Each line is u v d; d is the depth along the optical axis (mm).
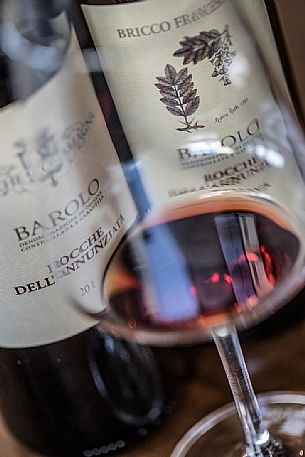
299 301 634
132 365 614
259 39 545
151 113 544
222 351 587
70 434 618
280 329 647
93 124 531
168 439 630
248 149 553
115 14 528
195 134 547
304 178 566
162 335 553
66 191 521
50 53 522
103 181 538
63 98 515
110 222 544
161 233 551
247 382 599
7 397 617
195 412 643
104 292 550
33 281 543
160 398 632
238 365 591
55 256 537
